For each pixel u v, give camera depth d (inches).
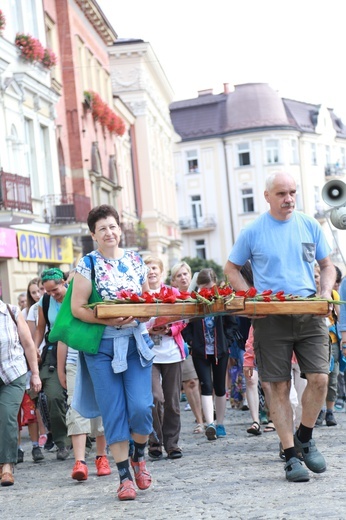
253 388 547.8
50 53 1428.4
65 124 1631.4
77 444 416.2
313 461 363.3
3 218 1139.3
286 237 366.0
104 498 357.7
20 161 1278.3
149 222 2559.1
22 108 1301.7
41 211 1380.4
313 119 4173.2
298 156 4033.0
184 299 341.1
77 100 1668.3
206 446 507.5
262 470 391.9
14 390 425.4
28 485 417.4
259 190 3912.4
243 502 318.3
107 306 332.8
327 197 655.1
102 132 1930.4
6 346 426.6
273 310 342.3
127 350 340.8
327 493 320.5
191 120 3996.1
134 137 2559.1
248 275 473.7
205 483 369.1
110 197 1982.0
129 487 344.8
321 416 573.0
